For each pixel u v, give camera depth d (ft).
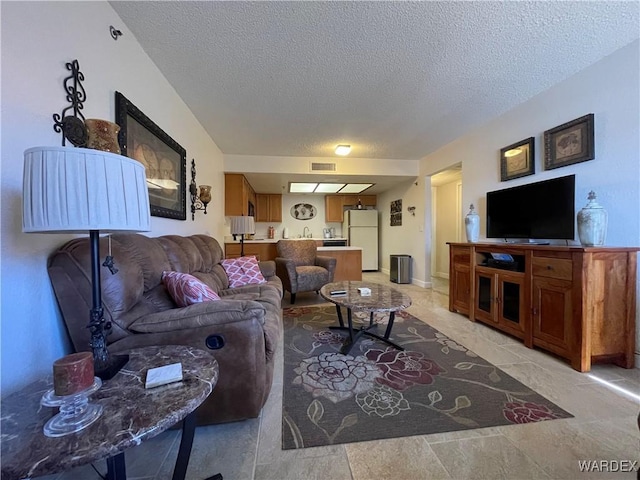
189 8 5.26
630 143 6.53
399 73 7.58
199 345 4.11
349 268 15.99
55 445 1.94
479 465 3.76
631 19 5.64
